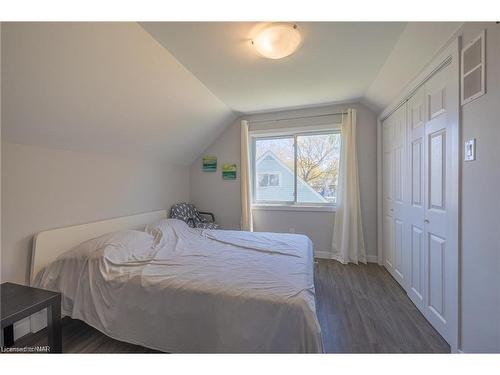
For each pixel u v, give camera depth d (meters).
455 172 1.41
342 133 3.29
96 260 1.71
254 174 3.88
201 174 4.01
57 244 1.92
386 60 2.07
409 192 2.22
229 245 2.30
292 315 1.20
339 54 1.97
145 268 1.69
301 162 3.65
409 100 2.21
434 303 1.76
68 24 1.35
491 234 1.15
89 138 2.14
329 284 2.56
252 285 1.41
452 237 1.46
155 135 2.77
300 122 3.50
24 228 1.76
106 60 1.66
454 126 1.42
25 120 1.62
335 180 3.51
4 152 1.64
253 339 1.24
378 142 3.15
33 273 1.75
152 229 2.60
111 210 2.53
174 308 1.40
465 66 1.33
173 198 3.63
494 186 1.13
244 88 2.68
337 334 1.72
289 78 2.43
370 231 3.28
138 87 2.04
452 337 1.48
